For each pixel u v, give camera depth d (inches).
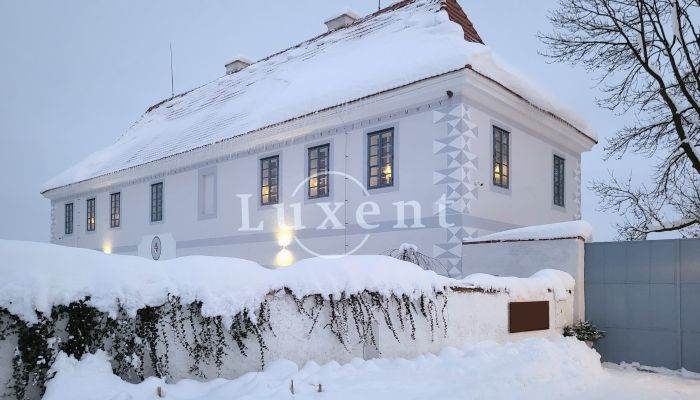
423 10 579.2
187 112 845.8
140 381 177.8
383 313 239.1
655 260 348.8
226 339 194.2
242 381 182.9
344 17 727.7
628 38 474.0
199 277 190.5
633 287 354.9
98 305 170.4
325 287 220.7
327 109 490.6
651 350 346.0
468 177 425.7
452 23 499.8
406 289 245.8
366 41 603.8
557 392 214.8
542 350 257.4
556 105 542.3
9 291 157.1
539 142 539.8
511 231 391.9
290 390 175.6
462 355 249.8
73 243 895.7
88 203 870.4
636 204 573.6
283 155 557.0
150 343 178.9
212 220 634.2
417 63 444.5
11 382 156.6
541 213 533.0
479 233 434.9
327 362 221.8
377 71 479.8
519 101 472.7
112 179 799.1
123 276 177.3
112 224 810.8
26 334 158.2
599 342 363.6
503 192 470.6
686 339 335.0
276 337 206.1
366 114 482.9
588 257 372.2
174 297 183.6
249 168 594.2
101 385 161.2
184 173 684.1
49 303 161.6
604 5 491.2
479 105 446.0
